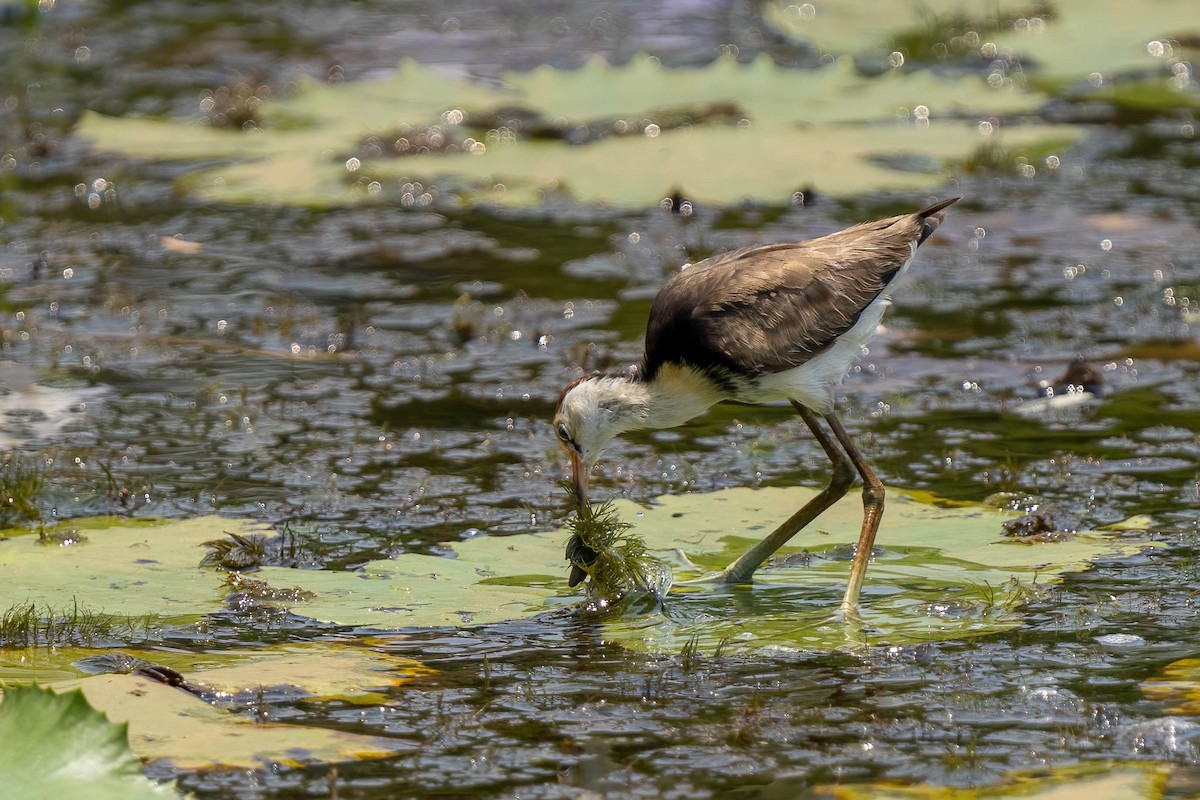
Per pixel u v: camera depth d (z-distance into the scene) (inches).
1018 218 625.9
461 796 255.1
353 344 520.4
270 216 648.4
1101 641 312.3
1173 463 415.2
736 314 361.1
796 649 313.0
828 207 649.6
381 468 424.8
